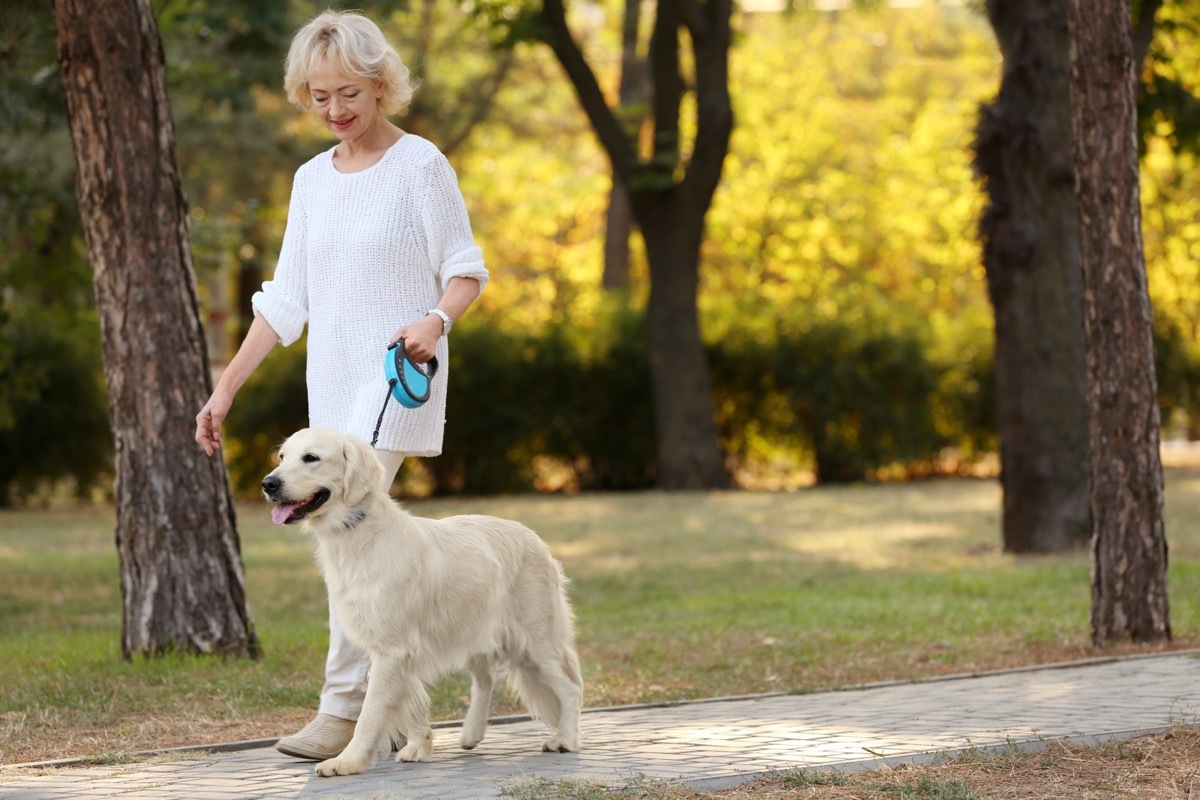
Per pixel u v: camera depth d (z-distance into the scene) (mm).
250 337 5656
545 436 27484
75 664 8086
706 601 11891
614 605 11945
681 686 7742
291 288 5699
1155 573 8828
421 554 5211
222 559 8297
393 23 30344
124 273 8102
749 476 29125
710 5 24641
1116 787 4879
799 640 9367
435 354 5441
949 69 42844
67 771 5406
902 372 28094
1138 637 8805
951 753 5438
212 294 34531
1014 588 12000
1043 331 14945
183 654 8062
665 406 26062
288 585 13570
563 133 37312
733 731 6082
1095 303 8812
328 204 5566
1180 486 25219
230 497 8438
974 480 28797
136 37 8070
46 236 16641
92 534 19953
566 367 27203
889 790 4820
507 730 6273
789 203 38844
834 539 17594
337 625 5418
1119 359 8789
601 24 39125
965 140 38188
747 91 39438
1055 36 14672
